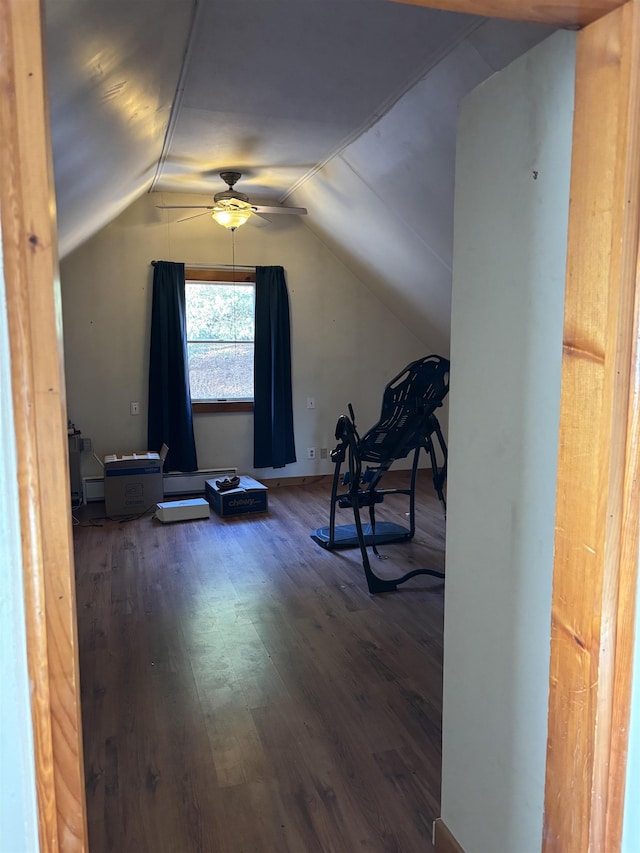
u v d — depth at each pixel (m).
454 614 1.60
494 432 1.40
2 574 0.78
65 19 1.36
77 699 0.83
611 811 1.10
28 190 0.73
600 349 1.01
